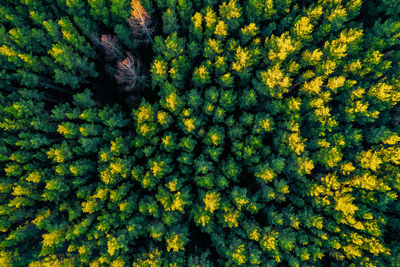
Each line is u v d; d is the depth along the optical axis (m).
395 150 23.98
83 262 23.73
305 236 24.14
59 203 26.16
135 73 24.98
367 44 26.62
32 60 24.55
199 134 26.03
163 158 25.39
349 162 23.91
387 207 25.12
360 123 26.17
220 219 25.27
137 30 25.42
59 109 25.00
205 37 26.05
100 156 25.61
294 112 24.94
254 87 26.12
